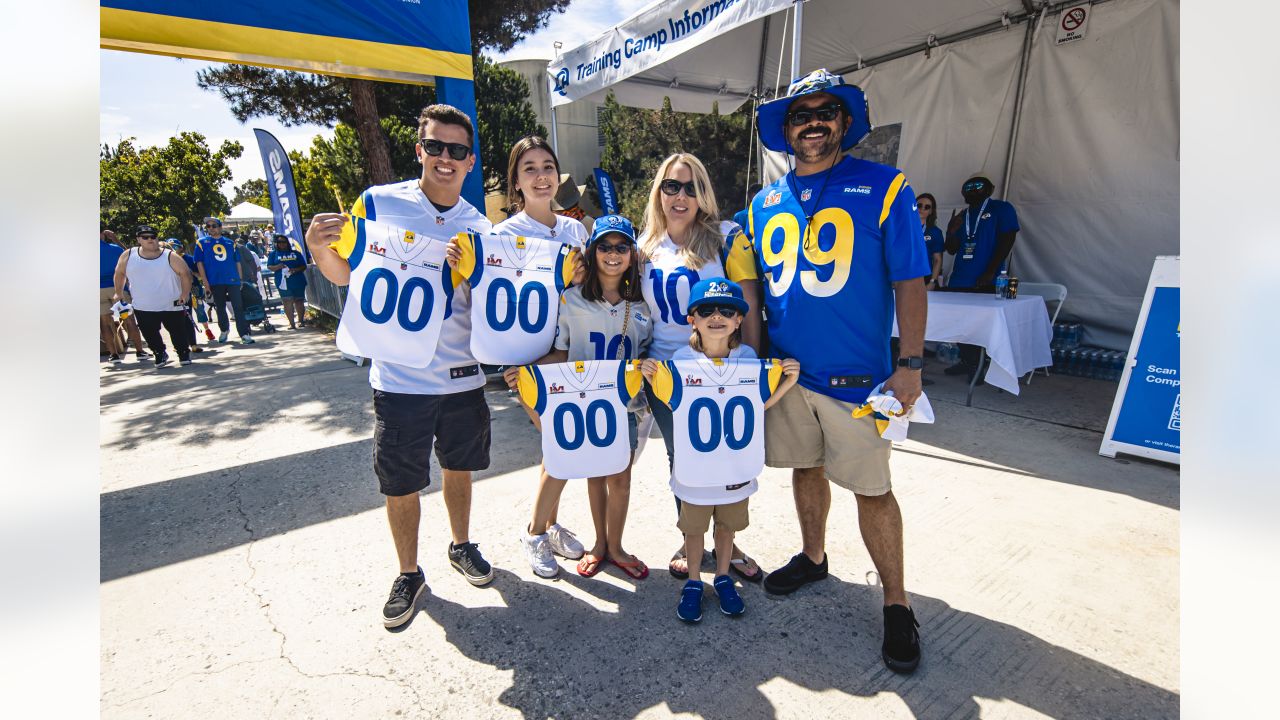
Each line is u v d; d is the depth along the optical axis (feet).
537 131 58.13
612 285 8.75
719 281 7.90
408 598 8.52
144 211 90.38
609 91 25.38
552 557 9.64
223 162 96.84
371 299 7.99
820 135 7.35
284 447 15.37
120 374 24.94
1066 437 14.33
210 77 31.68
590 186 32.65
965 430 15.03
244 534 11.01
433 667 7.68
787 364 7.86
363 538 10.78
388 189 8.43
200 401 20.04
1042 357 17.08
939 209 23.21
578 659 7.76
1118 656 7.48
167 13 13.73
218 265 31.50
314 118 36.17
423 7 16.97
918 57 22.77
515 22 36.91
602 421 8.52
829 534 10.56
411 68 17.10
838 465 7.86
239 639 8.23
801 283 7.73
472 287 8.29
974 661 7.48
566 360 9.00
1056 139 19.85
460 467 8.96
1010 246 19.16
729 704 6.98
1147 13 17.47
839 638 8.00
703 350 8.25
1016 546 9.87
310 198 72.08
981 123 21.53
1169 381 12.39
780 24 23.82
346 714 6.98
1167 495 11.39
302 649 8.02
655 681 7.36
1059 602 8.50
